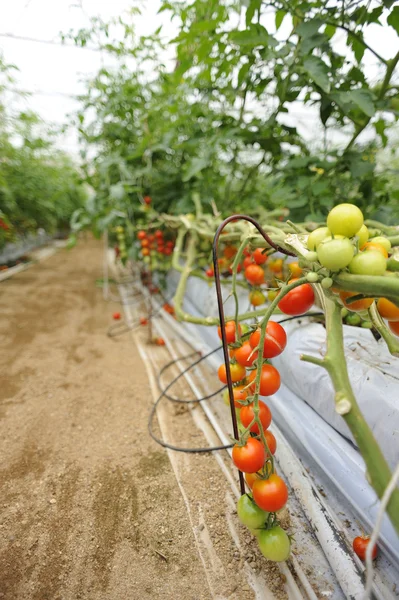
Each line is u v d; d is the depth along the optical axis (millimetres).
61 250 8086
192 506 1215
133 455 1471
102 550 1083
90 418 1716
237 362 947
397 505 521
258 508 830
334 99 1485
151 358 2344
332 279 652
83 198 8734
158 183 3299
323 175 1833
